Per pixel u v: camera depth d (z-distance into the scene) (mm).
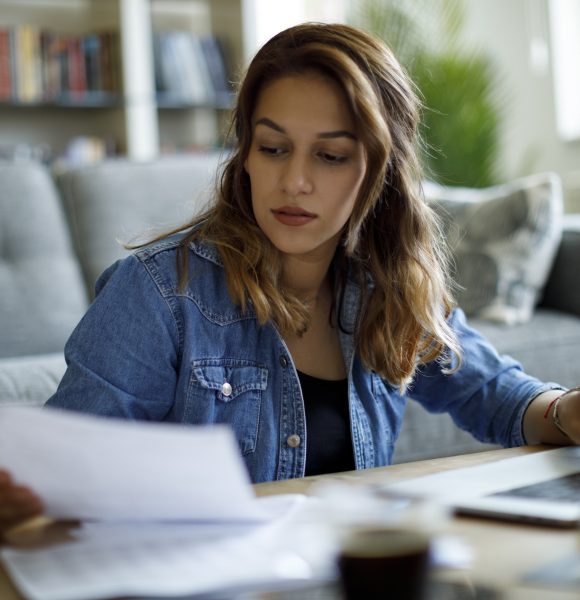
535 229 2602
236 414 1159
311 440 1212
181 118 4266
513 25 4410
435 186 2990
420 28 4285
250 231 1198
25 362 2029
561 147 4242
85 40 3855
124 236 2664
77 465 659
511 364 1297
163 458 640
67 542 695
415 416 2184
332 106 1104
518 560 635
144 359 1109
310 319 1236
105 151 3875
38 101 3715
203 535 690
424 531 555
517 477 853
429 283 1281
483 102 4125
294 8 4480
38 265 2557
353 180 1135
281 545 663
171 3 4242
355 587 545
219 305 1179
